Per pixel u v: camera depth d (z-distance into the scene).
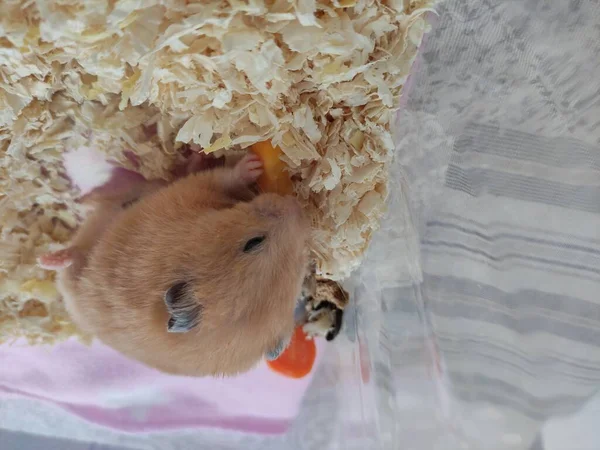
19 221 0.21
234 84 0.14
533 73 0.12
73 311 0.19
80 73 0.16
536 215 0.13
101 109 0.17
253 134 0.16
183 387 0.25
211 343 0.16
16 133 0.17
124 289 0.16
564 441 0.13
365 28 0.14
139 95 0.14
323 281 0.22
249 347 0.16
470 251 0.15
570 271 0.12
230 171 0.17
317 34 0.13
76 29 0.13
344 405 0.22
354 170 0.17
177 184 0.17
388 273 0.18
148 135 0.18
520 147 0.13
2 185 0.19
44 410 0.25
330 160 0.16
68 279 0.19
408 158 0.16
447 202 0.15
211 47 0.13
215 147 0.16
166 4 0.13
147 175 0.19
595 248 0.12
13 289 0.21
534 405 0.13
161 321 0.16
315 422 0.23
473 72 0.13
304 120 0.16
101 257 0.17
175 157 0.19
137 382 0.25
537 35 0.12
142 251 0.16
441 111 0.14
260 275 0.16
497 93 0.13
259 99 0.15
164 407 0.25
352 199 0.17
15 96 0.16
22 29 0.13
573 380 0.13
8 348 0.24
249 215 0.16
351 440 0.22
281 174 0.18
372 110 0.16
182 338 0.16
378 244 0.19
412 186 0.16
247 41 0.13
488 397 0.14
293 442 0.24
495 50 0.13
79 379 0.24
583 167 0.12
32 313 0.22
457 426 0.14
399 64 0.15
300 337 0.23
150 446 0.25
